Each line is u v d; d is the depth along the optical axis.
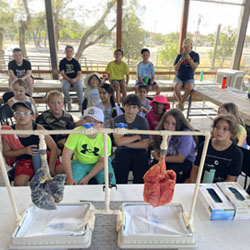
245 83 5.49
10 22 4.57
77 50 5.15
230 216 0.92
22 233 0.79
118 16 4.91
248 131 2.06
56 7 4.63
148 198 0.76
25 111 1.49
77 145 1.51
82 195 1.07
